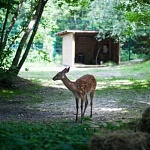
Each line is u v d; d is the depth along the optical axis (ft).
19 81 57.11
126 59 117.50
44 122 29.45
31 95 48.34
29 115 33.99
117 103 41.45
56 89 54.49
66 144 16.53
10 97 46.32
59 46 128.88
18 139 17.79
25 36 57.67
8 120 30.83
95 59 114.01
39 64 109.19
